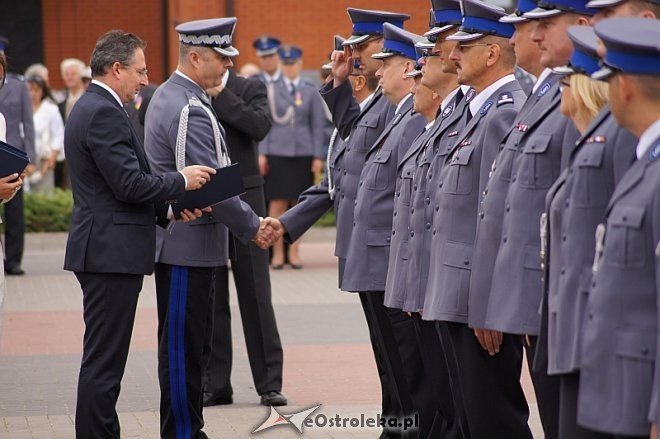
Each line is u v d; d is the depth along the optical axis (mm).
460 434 8844
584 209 6203
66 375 12906
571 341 6199
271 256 21750
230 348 11703
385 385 9969
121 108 8938
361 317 16547
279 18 29203
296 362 13562
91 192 8891
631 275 5762
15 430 10586
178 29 9711
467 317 7945
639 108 5809
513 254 7266
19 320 16375
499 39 8094
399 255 9078
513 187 7332
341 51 10695
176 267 9625
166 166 9586
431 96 9070
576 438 6309
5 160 8883
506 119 7895
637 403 5730
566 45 6941
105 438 8914
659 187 5688
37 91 24391
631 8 6598
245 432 10508
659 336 5586
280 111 21188
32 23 30000
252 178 12008
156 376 12844
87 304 8961
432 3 8938
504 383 8031
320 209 11008
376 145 9922
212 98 11641
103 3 29953
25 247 24156
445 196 8188
